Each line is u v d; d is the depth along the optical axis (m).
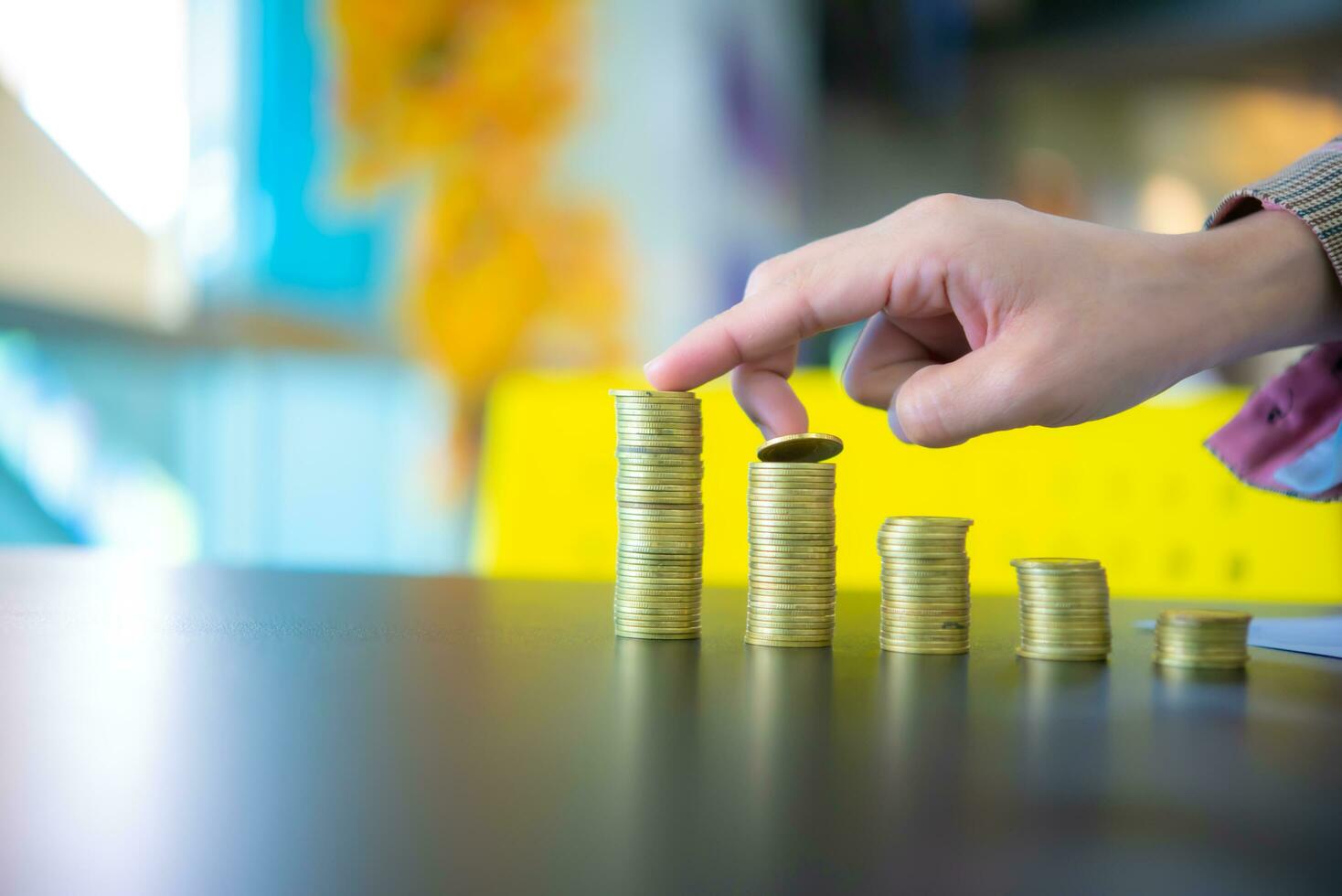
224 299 5.02
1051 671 0.71
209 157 5.00
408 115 5.04
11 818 0.34
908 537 0.80
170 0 4.93
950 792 0.39
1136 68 4.79
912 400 0.80
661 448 0.85
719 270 5.08
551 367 5.08
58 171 4.80
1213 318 0.81
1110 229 0.83
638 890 0.29
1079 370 0.78
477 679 0.63
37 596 1.06
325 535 5.09
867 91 4.99
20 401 4.78
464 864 0.30
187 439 5.01
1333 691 0.64
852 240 0.84
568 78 5.05
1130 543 2.14
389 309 5.07
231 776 0.40
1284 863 0.32
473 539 5.09
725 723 0.52
